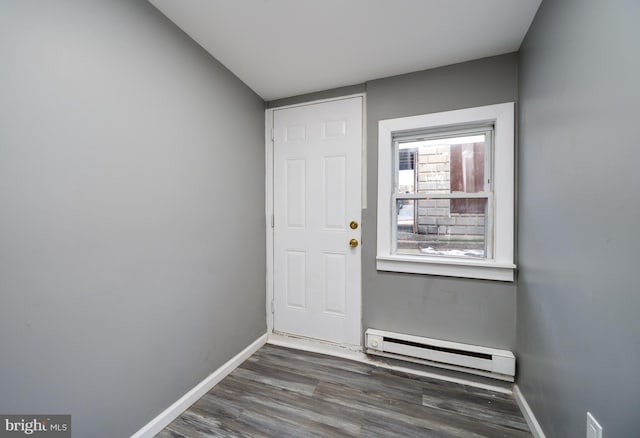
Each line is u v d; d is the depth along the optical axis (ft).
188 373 5.00
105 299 3.63
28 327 2.91
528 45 4.72
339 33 4.87
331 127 6.93
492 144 5.78
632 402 2.26
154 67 4.29
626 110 2.31
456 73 5.77
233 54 5.51
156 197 4.35
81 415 3.39
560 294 3.50
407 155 6.48
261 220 7.37
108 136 3.63
